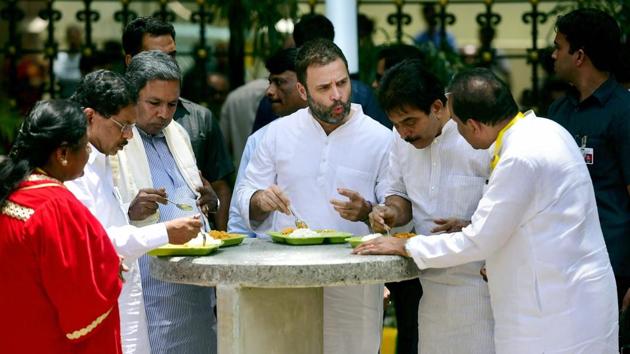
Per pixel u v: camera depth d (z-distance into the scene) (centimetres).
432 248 364
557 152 359
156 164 436
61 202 328
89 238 332
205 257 372
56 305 328
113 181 414
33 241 324
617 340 369
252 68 750
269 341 378
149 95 421
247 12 685
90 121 377
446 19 728
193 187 441
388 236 386
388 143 430
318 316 408
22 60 740
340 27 579
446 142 400
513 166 354
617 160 442
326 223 429
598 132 443
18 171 331
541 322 356
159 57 427
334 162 428
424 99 383
